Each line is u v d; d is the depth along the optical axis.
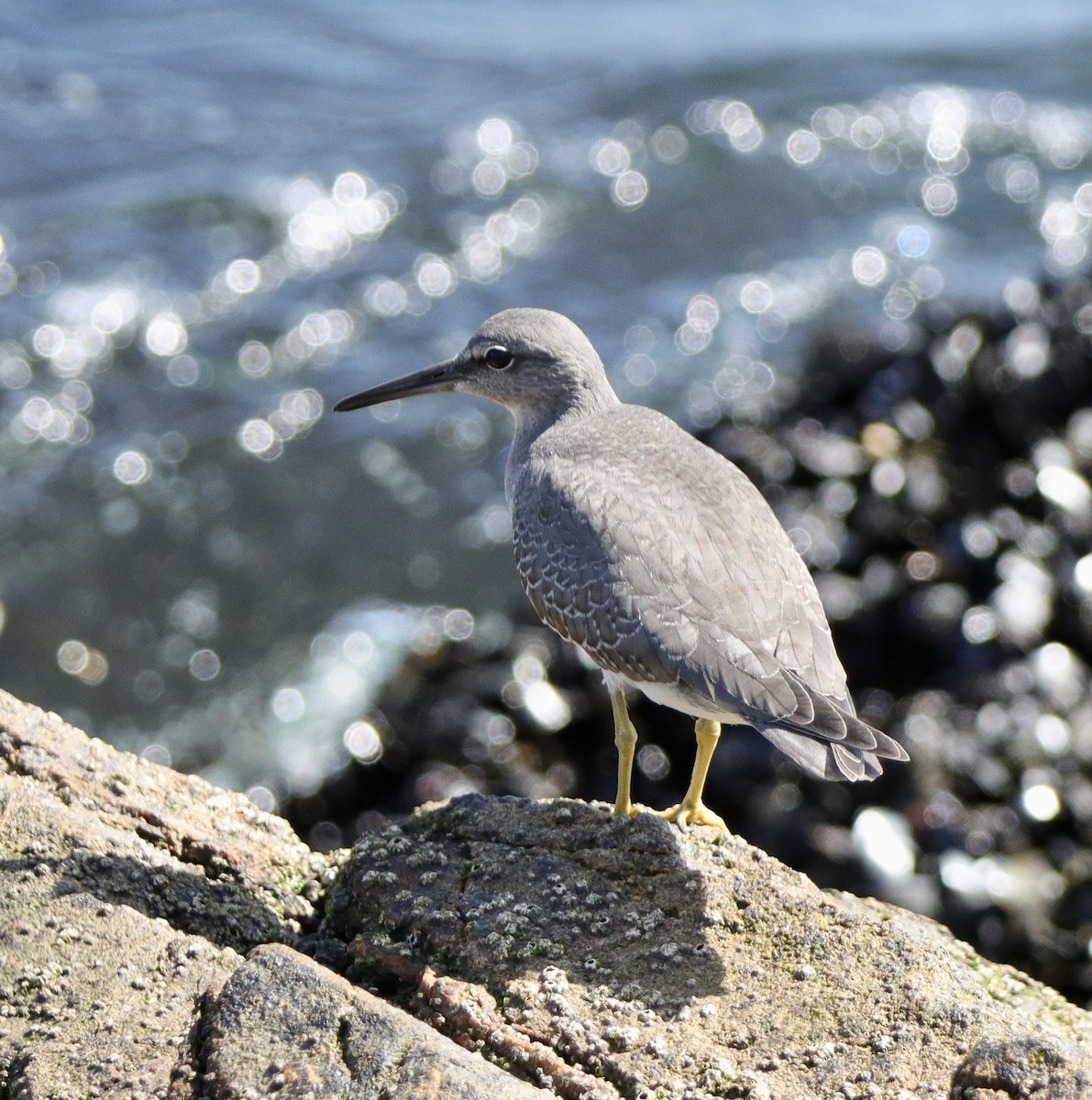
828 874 10.07
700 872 5.62
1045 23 27.16
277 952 4.75
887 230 21.02
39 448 16.95
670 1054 4.74
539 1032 4.85
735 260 20.41
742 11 27.88
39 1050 4.65
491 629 15.20
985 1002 5.04
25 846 5.44
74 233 19.83
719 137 22.84
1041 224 21.20
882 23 27.20
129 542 16.17
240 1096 4.30
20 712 6.40
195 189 20.84
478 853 5.78
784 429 14.19
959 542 12.38
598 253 20.58
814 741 5.42
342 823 12.16
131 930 5.12
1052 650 11.43
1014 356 14.35
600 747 11.85
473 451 17.58
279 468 17.02
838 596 12.04
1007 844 10.10
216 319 18.70
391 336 18.73
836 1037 4.82
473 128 22.72
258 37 25.77
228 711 14.52
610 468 6.41
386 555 16.28
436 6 27.69
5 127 22.05
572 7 27.89
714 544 6.00
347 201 20.89
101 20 25.84
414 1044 4.37
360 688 14.67
